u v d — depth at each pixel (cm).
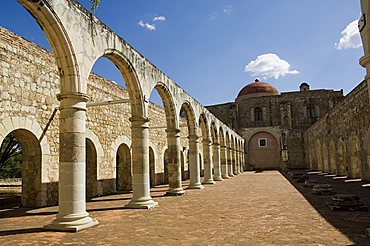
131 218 816
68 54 739
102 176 1477
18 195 1487
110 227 706
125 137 1733
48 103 1156
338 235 580
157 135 2203
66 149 729
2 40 973
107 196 1410
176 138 1425
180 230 659
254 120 4728
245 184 1848
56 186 1176
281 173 3131
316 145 3316
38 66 1120
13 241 592
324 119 2775
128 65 1028
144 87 1120
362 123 1747
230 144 2888
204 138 2027
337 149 2347
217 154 2298
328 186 1234
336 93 4459
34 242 582
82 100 765
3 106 959
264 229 648
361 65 578
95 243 569
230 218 781
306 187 1570
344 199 859
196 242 558
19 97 1023
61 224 682
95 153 1441
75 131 738
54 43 734
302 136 4300
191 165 1705
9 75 990
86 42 804
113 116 1627
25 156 1124
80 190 730
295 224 689
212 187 1714
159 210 941
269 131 4397
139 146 1069
